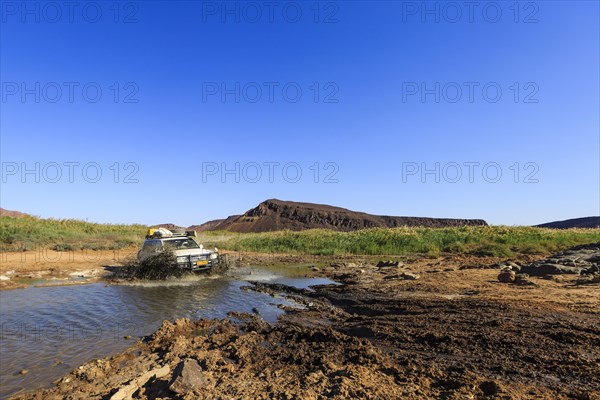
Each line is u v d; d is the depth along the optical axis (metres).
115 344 6.17
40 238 23.55
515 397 3.70
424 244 25.61
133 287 11.48
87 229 33.44
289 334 6.32
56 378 4.89
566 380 4.21
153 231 15.27
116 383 4.63
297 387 4.08
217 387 4.19
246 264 18.42
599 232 30.00
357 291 10.70
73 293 10.40
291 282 12.79
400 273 13.76
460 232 28.58
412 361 4.88
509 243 24.02
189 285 12.00
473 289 10.16
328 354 5.18
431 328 6.43
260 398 3.85
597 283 10.09
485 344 5.48
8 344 6.15
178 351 5.62
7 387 4.62
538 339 5.57
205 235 48.16
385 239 27.45
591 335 5.59
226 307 8.94
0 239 21.86
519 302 8.08
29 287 11.30
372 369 4.58
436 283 11.33
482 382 4.07
